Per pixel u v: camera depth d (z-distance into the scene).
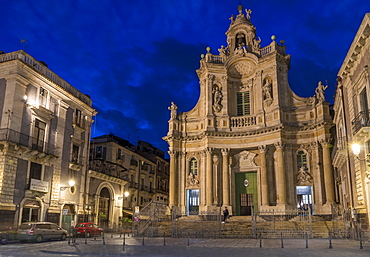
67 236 29.09
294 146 36.62
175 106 41.69
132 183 54.25
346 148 25.47
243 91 41.09
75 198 35.78
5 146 27.20
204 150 38.75
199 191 38.75
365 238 21.56
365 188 21.69
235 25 43.00
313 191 35.03
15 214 27.64
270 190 36.09
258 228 28.34
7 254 15.99
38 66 32.34
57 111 34.06
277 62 38.72
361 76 21.41
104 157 49.66
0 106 28.73
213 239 24.92
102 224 39.81
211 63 40.91
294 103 38.03
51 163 32.41
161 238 26.78
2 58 30.14
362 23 19.98
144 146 64.88
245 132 37.75
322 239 24.06
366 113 21.02
